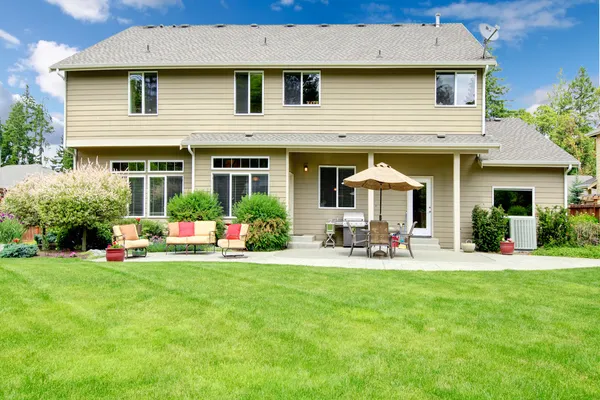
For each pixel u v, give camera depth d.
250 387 3.21
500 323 4.88
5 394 3.05
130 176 15.29
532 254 12.73
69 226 11.82
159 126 15.02
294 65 14.57
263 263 9.68
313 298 5.94
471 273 8.37
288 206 14.18
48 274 7.39
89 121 15.12
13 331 4.37
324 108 14.84
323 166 15.27
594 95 44.91
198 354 3.85
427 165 15.01
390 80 14.69
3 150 52.78
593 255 11.86
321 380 3.34
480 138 13.57
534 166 14.36
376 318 5.01
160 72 15.07
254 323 4.76
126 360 3.69
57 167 49.47
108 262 9.56
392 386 3.26
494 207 13.77
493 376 3.47
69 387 3.17
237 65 14.62
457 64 14.12
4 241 13.26
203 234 12.65
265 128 14.94
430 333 4.50
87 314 5.01
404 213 15.07
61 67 14.88
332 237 15.11
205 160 14.00
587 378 3.47
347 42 16.42
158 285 6.64
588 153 42.00
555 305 5.71
